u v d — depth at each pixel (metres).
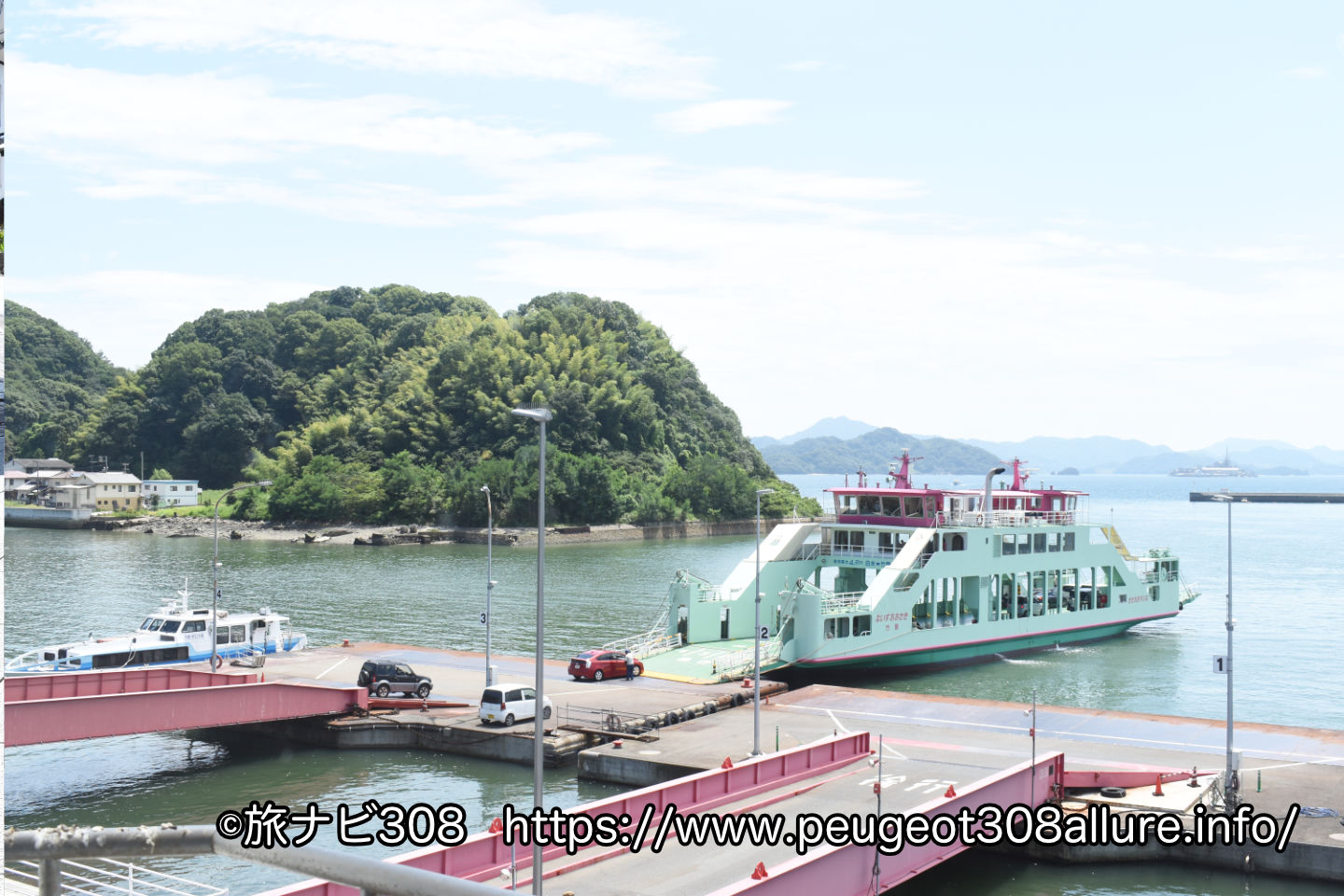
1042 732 54.72
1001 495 85.00
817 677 72.00
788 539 81.69
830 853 32.31
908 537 77.88
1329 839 38.69
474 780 50.22
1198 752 50.84
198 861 40.62
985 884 38.94
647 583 136.25
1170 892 38.25
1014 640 82.12
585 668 66.38
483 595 123.50
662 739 52.97
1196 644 90.81
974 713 59.28
